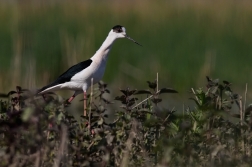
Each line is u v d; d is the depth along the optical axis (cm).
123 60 1670
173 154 712
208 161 691
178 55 1667
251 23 1819
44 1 2050
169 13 1905
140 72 1645
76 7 1953
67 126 697
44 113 679
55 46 1642
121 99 771
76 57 1620
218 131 719
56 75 1616
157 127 753
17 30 1670
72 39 1670
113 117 1175
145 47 1705
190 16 1870
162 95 1566
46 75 1591
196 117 755
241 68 1653
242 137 734
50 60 1619
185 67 1636
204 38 1731
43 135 668
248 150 727
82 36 1691
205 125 748
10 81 1538
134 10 1942
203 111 748
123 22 1830
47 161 677
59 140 691
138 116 768
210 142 730
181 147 676
